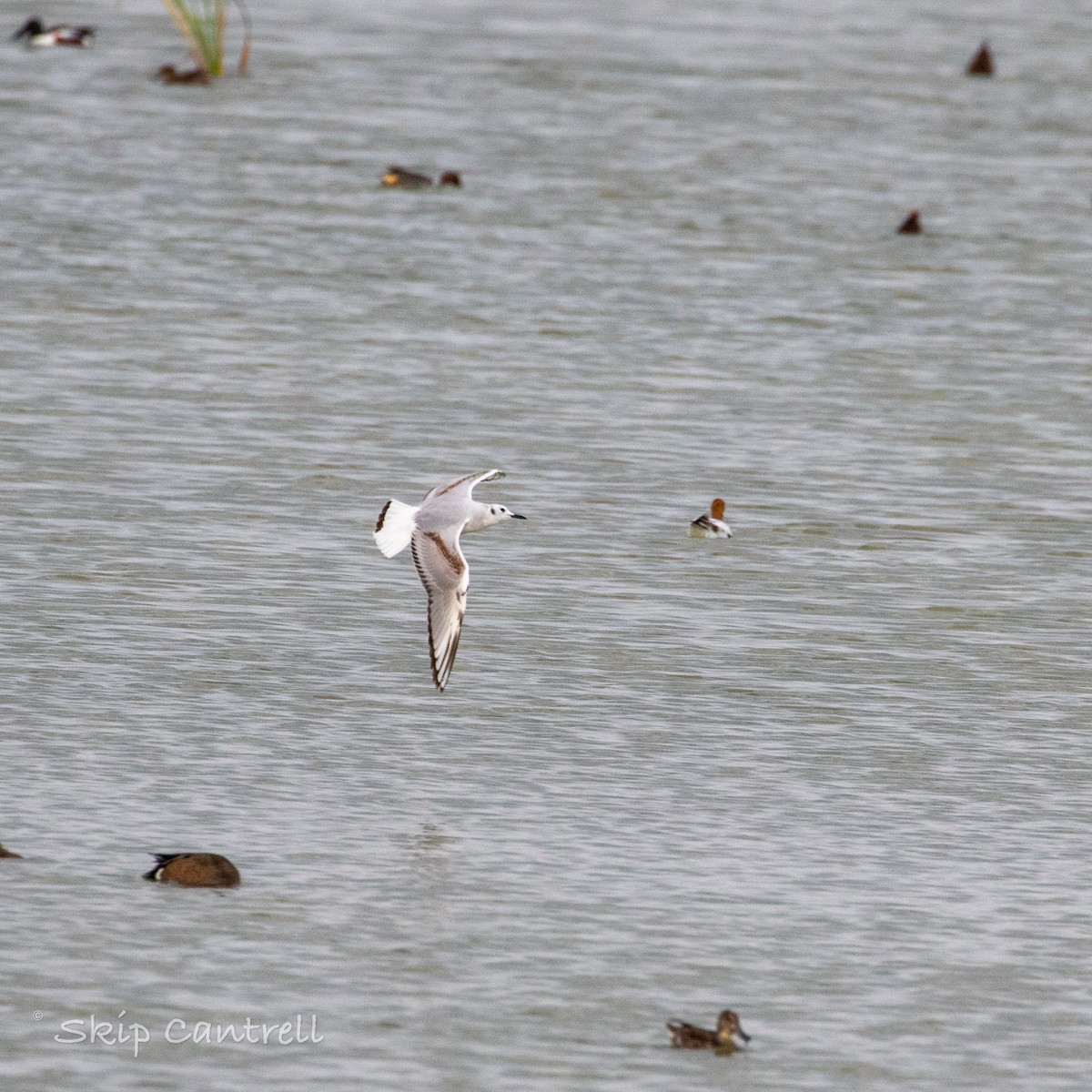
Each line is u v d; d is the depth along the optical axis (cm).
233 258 4725
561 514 3216
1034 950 1975
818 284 4747
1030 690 2628
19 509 3105
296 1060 1730
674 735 2438
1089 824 2256
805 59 7669
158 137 5931
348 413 3672
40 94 6462
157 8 8406
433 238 5000
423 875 2062
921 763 2392
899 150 6241
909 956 1952
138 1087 1688
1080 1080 1762
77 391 3709
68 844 2092
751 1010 1845
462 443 3541
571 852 2133
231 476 3319
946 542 3164
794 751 2411
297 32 7812
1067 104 7106
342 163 5744
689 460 3506
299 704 2480
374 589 2891
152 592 2817
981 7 9306
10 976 1833
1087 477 3509
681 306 4512
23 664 2547
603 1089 1708
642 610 2845
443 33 7938
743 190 5631
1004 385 4034
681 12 8762
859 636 2786
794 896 2058
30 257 4631
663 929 1977
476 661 2644
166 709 2442
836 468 3497
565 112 6544
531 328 4288
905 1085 1738
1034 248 5188
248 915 1966
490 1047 1762
